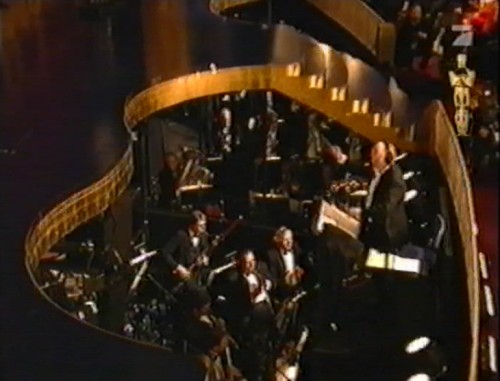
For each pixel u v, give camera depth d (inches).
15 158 948.0
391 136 1154.0
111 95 1084.5
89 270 936.3
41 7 1331.2
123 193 1005.8
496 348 866.1
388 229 977.5
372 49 1370.6
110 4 1333.7
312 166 1152.8
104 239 979.9
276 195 1113.4
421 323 885.8
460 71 1206.3
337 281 942.4
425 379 800.3
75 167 935.0
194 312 879.1
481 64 1396.4
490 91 1342.3
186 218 1068.5
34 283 773.3
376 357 853.8
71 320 735.7
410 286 930.1
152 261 961.5
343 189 1050.1
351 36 1417.3
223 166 1170.0
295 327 884.6
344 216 1000.9
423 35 1364.4
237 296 932.0
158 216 1072.2
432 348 844.6
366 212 1000.2
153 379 689.6
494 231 1243.8
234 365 854.5
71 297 892.0
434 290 921.5
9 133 997.2
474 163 1304.1
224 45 1229.1
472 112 1227.2
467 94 1195.3
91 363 700.0
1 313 741.3
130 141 989.2
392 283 935.0
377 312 905.5
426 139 1148.5
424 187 1073.5
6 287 767.7
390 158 1016.2
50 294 861.8
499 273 1163.3
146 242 1023.0
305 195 1115.3
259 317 884.6
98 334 724.0
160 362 702.5
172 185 1104.8
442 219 986.7
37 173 924.6
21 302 751.7
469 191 944.3
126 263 949.2
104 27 1277.1
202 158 1147.9
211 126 1189.1
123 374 692.1
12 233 834.2
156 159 1140.5
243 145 1192.8
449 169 1057.5
